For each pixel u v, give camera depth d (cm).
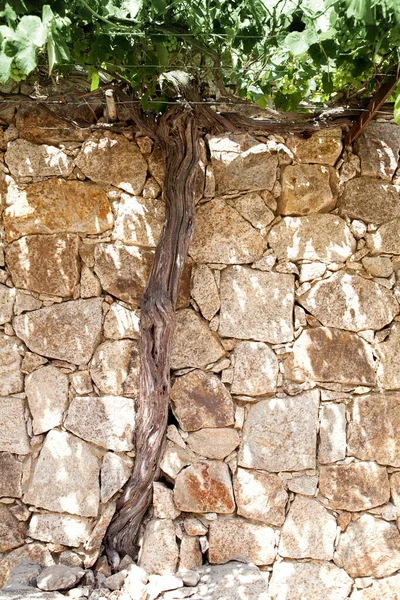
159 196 300
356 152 308
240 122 289
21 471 291
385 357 303
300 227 304
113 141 298
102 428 292
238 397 299
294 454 296
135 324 296
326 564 294
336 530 296
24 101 286
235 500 295
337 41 240
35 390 293
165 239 288
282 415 298
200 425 296
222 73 276
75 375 294
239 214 301
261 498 295
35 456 293
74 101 294
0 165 296
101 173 297
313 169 304
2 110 295
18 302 295
